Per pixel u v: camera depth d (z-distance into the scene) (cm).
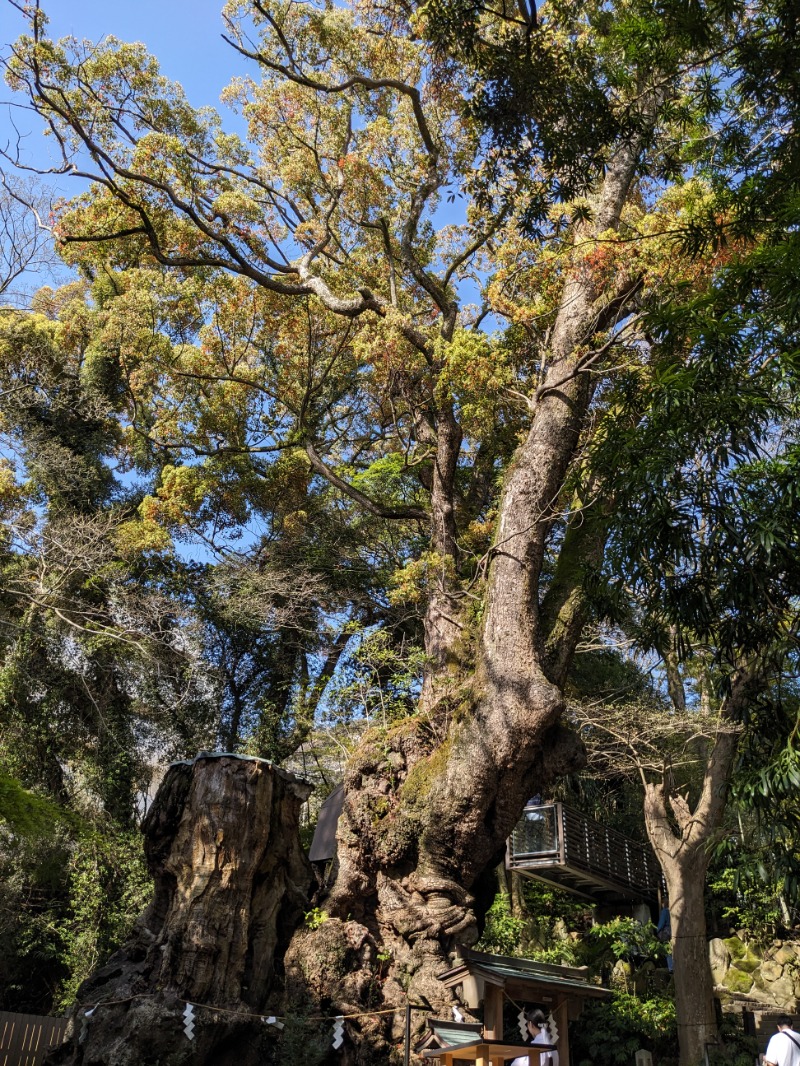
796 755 756
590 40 1334
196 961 1133
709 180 1269
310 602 2284
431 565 1608
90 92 1628
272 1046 1152
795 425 1099
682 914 1477
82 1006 1162
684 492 778
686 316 862
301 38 1808
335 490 2462
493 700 1275
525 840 1755
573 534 1495
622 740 1600
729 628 838
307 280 1775
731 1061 1340
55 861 1984
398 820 1295
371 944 1259
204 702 2195
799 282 790
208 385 2291
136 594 2069
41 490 2353
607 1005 1496
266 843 1249
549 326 1566
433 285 1892
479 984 991
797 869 838
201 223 1606
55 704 2086
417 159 1917
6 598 2062
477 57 1049
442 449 1722
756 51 980
